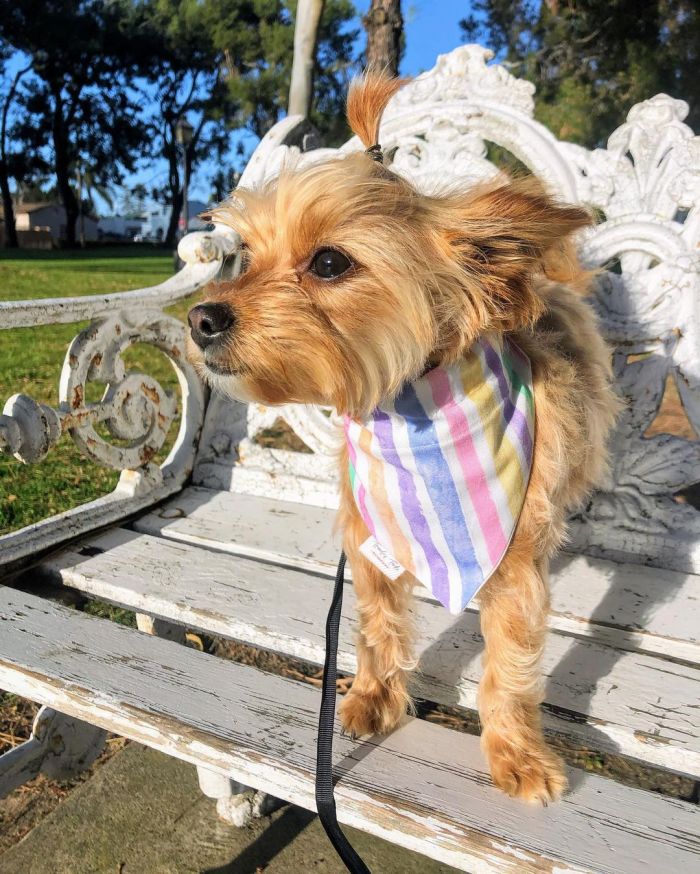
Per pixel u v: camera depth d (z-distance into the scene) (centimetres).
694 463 52
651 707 38
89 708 39
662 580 51
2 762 48
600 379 44
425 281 35
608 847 30
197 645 70
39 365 142
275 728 36
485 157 59
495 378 36
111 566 52
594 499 54
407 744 36
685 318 53
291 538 57
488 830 31
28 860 49
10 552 51
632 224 54
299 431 64
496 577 37
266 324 34
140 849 50
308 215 34
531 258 34
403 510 37
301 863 49
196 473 67
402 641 41
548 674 41
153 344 61
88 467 95
